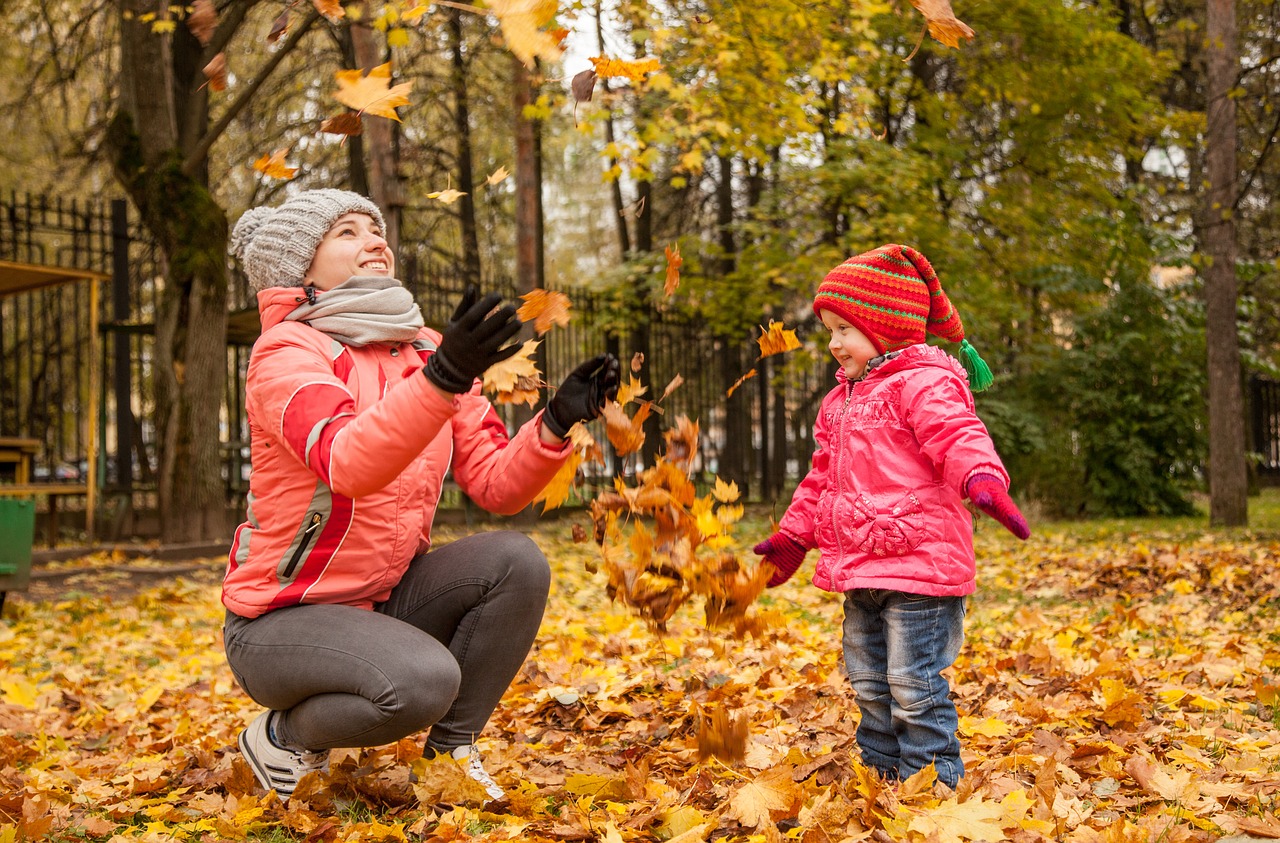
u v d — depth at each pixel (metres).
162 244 9.78
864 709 2.59
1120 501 13.66
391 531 2.46
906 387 2.48
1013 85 13.68
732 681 3.84
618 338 14.92
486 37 11.79
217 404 9.81
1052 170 14.73
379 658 2.27
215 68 2.00
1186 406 13.62
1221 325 10.59
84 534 11.42
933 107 13.84
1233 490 10.55
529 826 2.30
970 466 2.30
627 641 4.92
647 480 2.39
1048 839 2.08
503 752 2.96
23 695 4.23
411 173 14.88
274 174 2.08
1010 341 15.30
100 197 15.48
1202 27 16.59
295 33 8.95
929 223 12.48
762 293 14.04
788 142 11.49
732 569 2.37
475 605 2.54
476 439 2.66
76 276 9.18
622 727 3.39
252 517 2.47
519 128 12.24
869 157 12.37
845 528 2.51
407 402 2.11
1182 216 15.81
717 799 2.48
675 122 9.19
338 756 2.96
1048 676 3.94
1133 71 13.91
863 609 2.61
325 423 2.22
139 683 4.61
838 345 2.61
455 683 2.34
